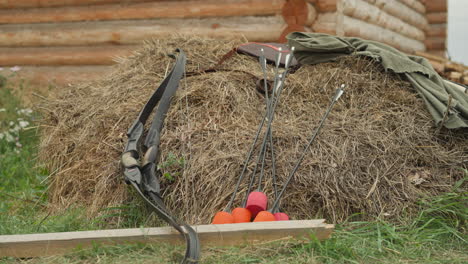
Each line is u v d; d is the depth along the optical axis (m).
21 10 7.55
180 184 3.33
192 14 6.57
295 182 3.26
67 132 4.08
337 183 3.25
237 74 3.92
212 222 2.97
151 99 3.49
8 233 3.27
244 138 3.42
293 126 3.49
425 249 2.84
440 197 3.27
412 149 3.49
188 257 2.47
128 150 3.28
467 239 3.02
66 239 2.76
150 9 6.82
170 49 4.38
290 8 5.99
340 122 3.53
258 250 2.67
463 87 4.15
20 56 7.58
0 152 5.98
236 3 6.31
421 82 3.80
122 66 4.50
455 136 3.61
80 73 7.32
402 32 9.39
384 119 3.61
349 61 3.96
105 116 3.82
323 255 2.63
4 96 6.93
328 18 6.05
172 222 2.69
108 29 7.11
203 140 3.45
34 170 5.16
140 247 2.76
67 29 7.34
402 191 3.30
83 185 3.75
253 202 2.96
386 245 2.88
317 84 3.84
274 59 4.17
